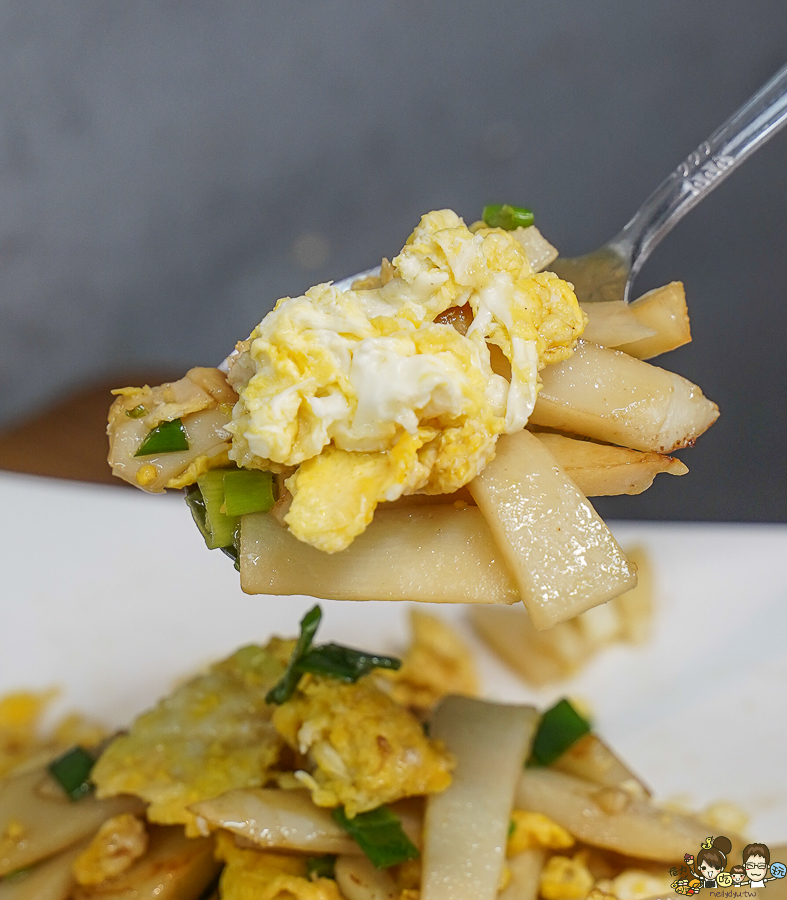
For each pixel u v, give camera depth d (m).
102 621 0.36
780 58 0.55
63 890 0.30
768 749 0.33
